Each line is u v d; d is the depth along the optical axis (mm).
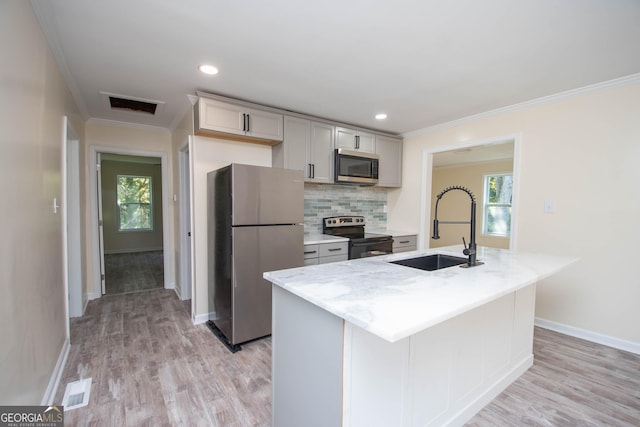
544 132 2910
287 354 1461
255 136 3008
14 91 1336
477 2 1531
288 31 1810
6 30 1245
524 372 2164
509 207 6070
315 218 3953
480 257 2135
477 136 3467
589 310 2672
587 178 2654
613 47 1963
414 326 934
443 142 3857
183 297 3713
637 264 2430
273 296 1565
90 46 1976
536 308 3010
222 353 2432
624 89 2455
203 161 3008
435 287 1346
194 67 2279
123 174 7230
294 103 3043
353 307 1085
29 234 1525
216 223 2803
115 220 7184
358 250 3551
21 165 1424
